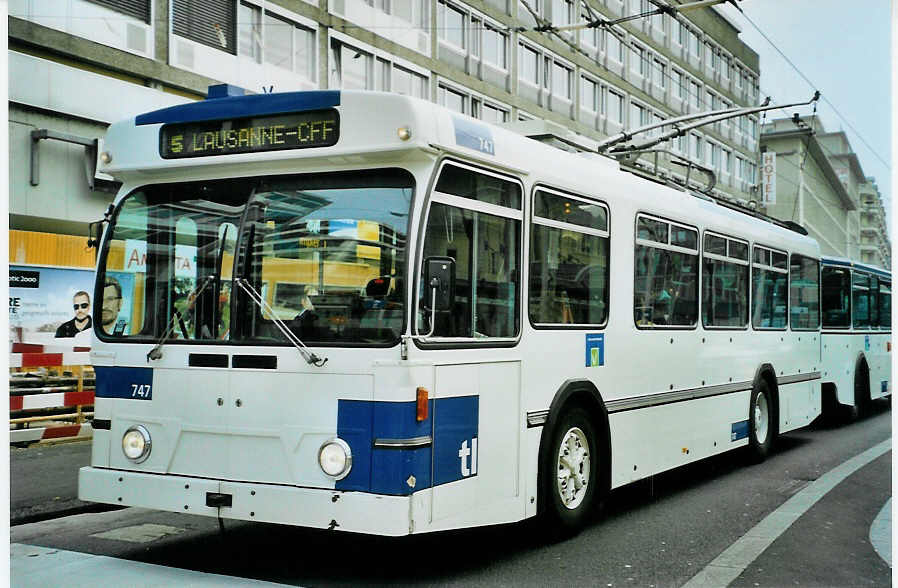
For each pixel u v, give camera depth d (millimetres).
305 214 5609
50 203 14266
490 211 6004
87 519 7699
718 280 10008
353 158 5512
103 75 15258
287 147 5625
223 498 5504
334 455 5262
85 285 14852
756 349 11102
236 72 18047
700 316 9445
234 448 5570
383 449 5172
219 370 5641
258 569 6027
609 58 33406
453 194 5633
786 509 8281
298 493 5297
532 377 6406
